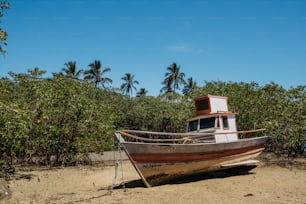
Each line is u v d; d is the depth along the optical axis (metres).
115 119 19.02
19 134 11.00
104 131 16.25
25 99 14.78
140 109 32.41
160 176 9.55
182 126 22.62
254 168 13.41
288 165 13.98
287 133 14.45
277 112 15.92
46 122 14.82
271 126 14.64
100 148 16.58
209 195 8.19
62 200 7.89
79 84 17.69
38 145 14.69
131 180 11.22
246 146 12.12
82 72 43.50
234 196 8.06
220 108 12.65
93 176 12.28
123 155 20.81
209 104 12.29
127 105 33.47
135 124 33.00
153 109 31.92
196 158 10.17
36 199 8.09
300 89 16.42
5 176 11.75
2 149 11.74
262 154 18.02
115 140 17.50
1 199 8.04
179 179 10.80
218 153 10.89
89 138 15.74
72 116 15.71
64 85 15.66
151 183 9.39
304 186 9.36
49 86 15.21
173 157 9.59
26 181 10.93
